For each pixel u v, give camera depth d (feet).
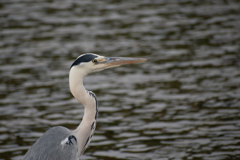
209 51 56.54
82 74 23.32
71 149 21.94
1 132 34.35
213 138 32.99
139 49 57.77
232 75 47.32
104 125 35.99
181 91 43.29
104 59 23.62
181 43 60.44
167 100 41.11
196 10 79.87
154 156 30.32
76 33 66.54
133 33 66.13
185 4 85.35
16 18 74.38
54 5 84.53
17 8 81.56
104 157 30.35
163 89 44.14
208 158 29.78
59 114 38.19
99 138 33.58
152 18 74.69
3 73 49.11
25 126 35.58
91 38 63.87
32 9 81.00
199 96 41.70
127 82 46.83
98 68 23.54
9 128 35.17
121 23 71.67
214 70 49.19
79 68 23.21
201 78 46.83
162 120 36.63
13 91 43.86
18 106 39.99
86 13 78.18
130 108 39.50
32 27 69.21
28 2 87.10
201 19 73.41
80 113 38.47
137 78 48.01
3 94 42.96
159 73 49.21
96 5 84.74
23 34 65.41
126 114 38.14
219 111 37.93
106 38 63.72
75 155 22.24
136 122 36.40
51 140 21.85
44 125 35.76
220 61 52.31
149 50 57.36
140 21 72.84
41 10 80.28
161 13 77.97
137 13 78.13
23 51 57.52
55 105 40.42
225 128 34.60
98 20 73.67
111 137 33.73
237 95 41.50
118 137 33.71
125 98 42.01
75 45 60.23
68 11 79.77
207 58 53.72
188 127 35.09
